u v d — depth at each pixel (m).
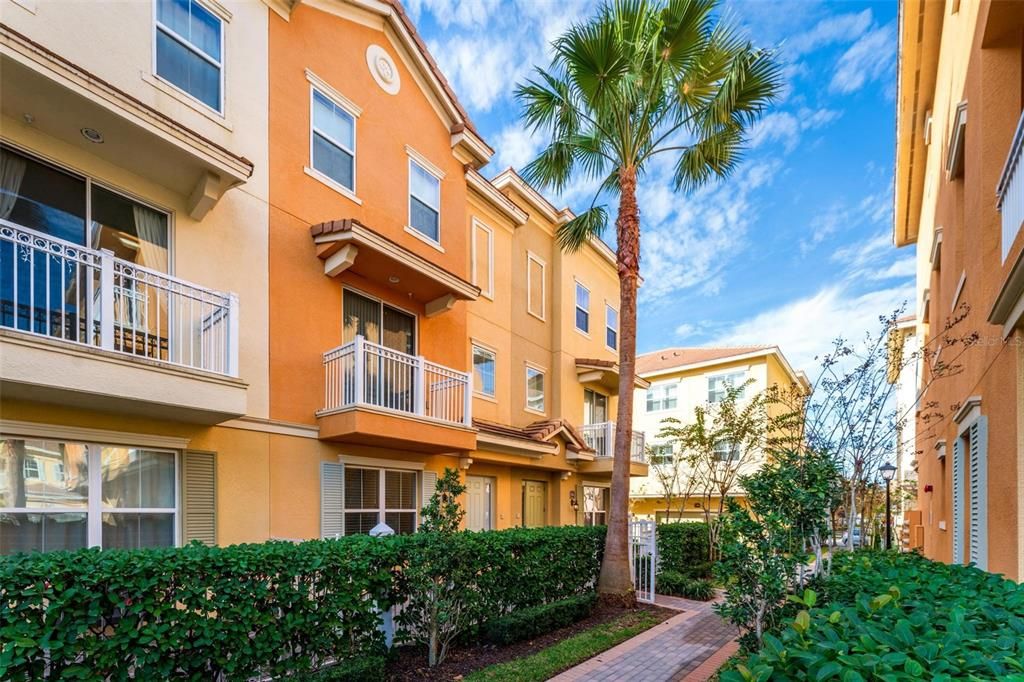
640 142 10.50
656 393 30.92
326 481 8.98
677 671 6.38
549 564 8.82
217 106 8.09
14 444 5.91
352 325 10.11
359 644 5.88
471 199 14.16
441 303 11.48
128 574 4.28
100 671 4.12
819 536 6.14
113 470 6.64
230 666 4.72
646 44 9.77
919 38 11.40
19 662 3.73
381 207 10.66
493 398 14.43
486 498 13.79
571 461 16.53
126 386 5.93
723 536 5.50
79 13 6.52
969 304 7.77
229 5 8.30
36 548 5.96
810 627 2.88
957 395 9.15
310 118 9.43
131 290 6.59
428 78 11.93
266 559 5.12
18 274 6.05
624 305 10.48
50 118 6.12
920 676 2.23
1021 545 5.50
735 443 17.80
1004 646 2.53
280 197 8.80
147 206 7.29
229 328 7.12
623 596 9.52
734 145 10.57
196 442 7.34
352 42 10.35
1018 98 6.42
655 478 27.64
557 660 6.54
